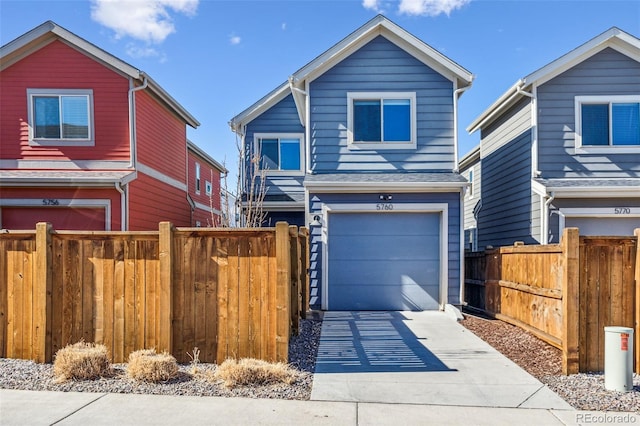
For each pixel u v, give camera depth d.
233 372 4.64
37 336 5.47
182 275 5.45
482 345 6.48
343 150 10.04
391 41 10.11
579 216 9.96
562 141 10.41
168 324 5.34
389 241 9.58
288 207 13.51
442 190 9.39
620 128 10.34
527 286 7.25
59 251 5.52
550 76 10.42
